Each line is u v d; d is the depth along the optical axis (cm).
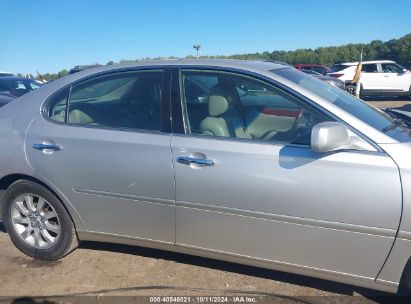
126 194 300
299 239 260
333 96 290
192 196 279
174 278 313
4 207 349
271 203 260
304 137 260
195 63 301
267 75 280
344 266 254
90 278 316
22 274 324
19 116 337
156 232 301
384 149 240
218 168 270
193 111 290
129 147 294
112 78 319
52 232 339
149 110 301
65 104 327
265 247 271
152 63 312
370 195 238
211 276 315
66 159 312
